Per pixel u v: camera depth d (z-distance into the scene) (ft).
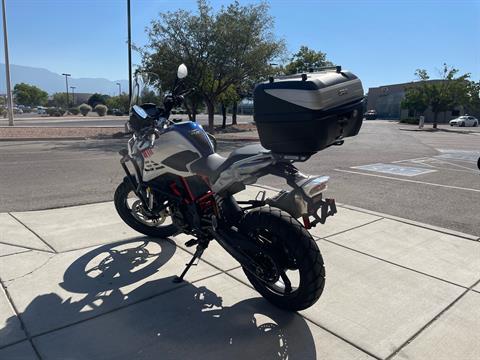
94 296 10.69
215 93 70.64
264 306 10.45
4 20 82.84
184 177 11.51
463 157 44.83
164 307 10.27
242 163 9.87
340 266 12.86
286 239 9.30
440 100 127.75
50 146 48.24
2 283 11.18
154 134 12.47
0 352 8.34
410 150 53.01
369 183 27.07
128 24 65.05
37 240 14.35
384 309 10.40
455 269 12.78
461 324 9.78
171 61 63.52
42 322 9.43
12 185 23.79
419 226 16.94
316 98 8.39
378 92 266.57
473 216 18.99
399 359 8.51
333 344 8.96
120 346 8.68
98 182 25.07
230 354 8.55
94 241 14.46
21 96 327.67
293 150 9.05
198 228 11.32
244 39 63.87
